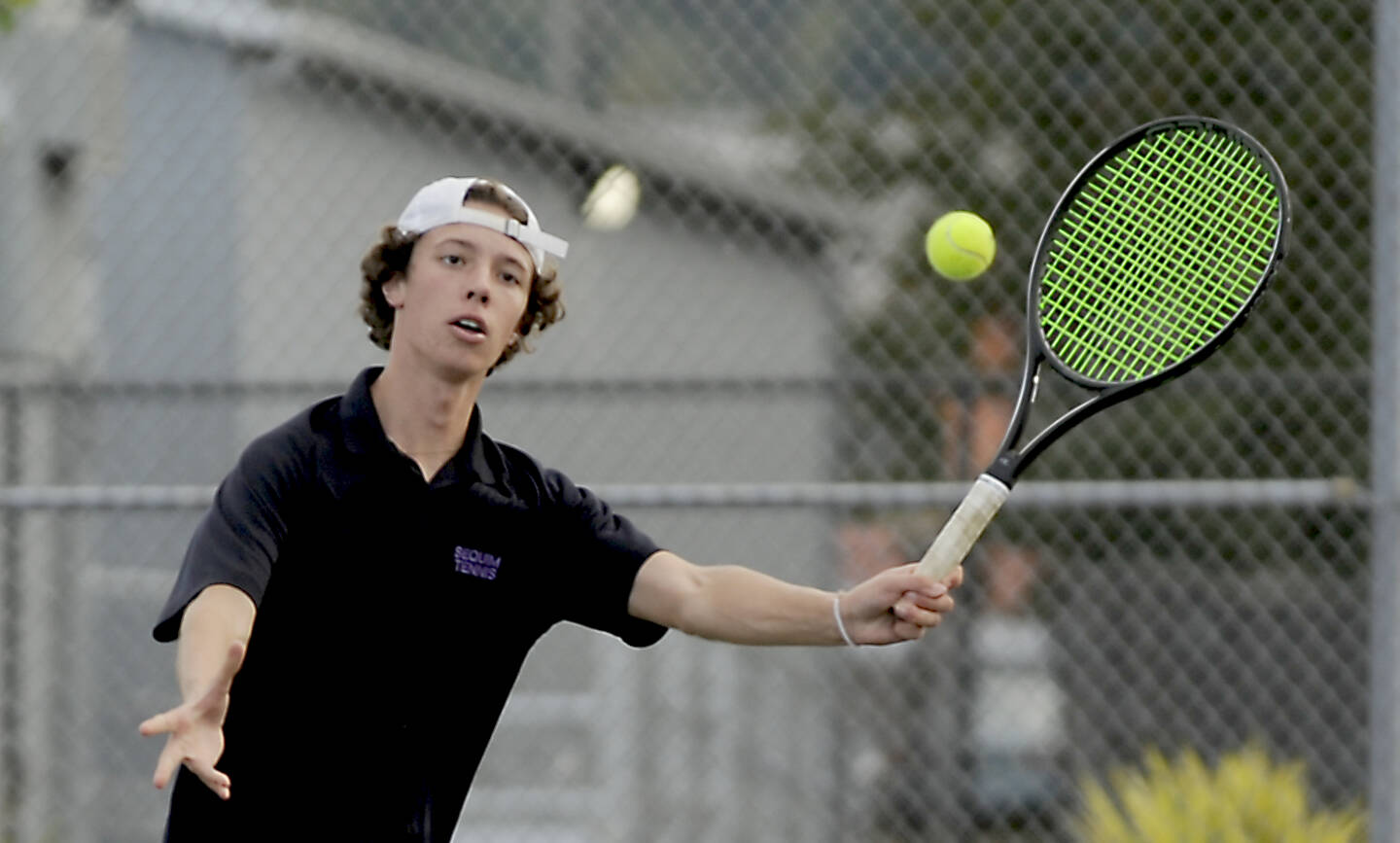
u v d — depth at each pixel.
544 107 24.83
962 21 23.98
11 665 18.84
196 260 23.75
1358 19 20.42
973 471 21.27
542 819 20.31
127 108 23.45
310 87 24.19
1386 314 16.39
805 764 20.67
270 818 9.78
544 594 10.22
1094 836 18.31
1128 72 20.48
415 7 25.05
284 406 23.75
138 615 20.98
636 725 20.53
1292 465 20.20
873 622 9.72
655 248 26.03
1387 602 16.22
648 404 24.78
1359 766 20.30
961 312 22.62
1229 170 11.00
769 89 24.70
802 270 26.41
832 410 22.84
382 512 9.56
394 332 10.03
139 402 22.94
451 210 9.59
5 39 22.14
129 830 20.16
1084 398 21.94
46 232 22.48
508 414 24.84
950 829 20.62
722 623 9.95
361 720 9.76
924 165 25.22
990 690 21.42
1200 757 20.02
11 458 19.91
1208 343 10.05
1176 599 21.59
